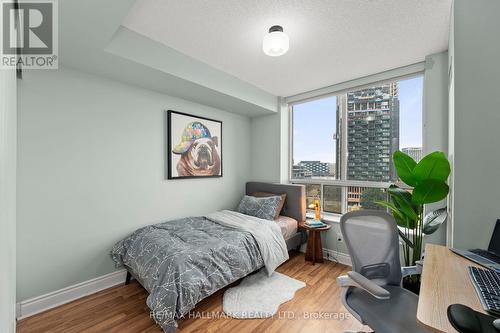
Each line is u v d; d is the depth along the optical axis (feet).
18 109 5.96
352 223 4.93
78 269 6.97
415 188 5.60
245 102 10.09
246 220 9.04
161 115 9.05
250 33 6.27
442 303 2.76
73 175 6.88
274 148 12.17
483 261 3.87
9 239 2.90
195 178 10.32
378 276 4.64
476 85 4.45
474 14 4.47
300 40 6.52
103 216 7.50
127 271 7.72
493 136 4.33
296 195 10.61
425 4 5.03
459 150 4.63
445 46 6.86
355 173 10.01
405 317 3.71
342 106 10.36
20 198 6.00
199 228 8.20
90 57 6.13
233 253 6.72
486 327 2.22
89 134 7.20
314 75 9.12
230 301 6.61
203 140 10.52
